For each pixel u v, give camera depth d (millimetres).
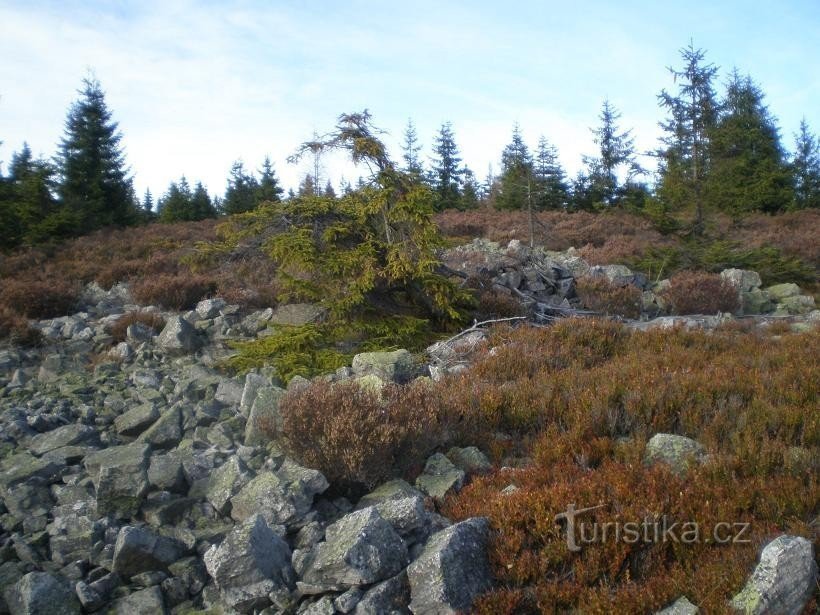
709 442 5570
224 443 6680
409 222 11188
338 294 10711
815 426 5641
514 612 3766
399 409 5824
